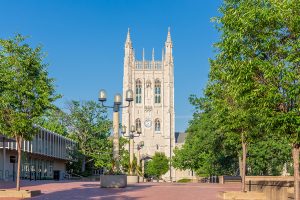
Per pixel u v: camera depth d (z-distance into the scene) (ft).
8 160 226.58
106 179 124.77
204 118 190.80
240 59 52.60
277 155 193.36
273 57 49.93
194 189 122.11
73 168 326.65
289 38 50.47
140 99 574.97
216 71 77.56
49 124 364.38
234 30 53.52
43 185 142.10
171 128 569.23
